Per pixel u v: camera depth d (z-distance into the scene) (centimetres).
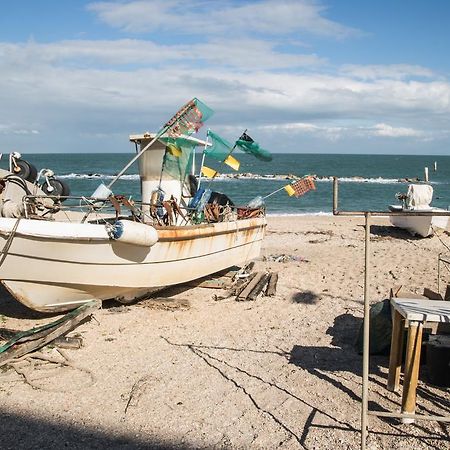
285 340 775
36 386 606
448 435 503
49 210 900
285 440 501
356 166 11019
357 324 848
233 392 601
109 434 511
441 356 595
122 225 786
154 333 802
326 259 1440
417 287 1099
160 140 942
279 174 7469
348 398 584
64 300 832
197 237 967
